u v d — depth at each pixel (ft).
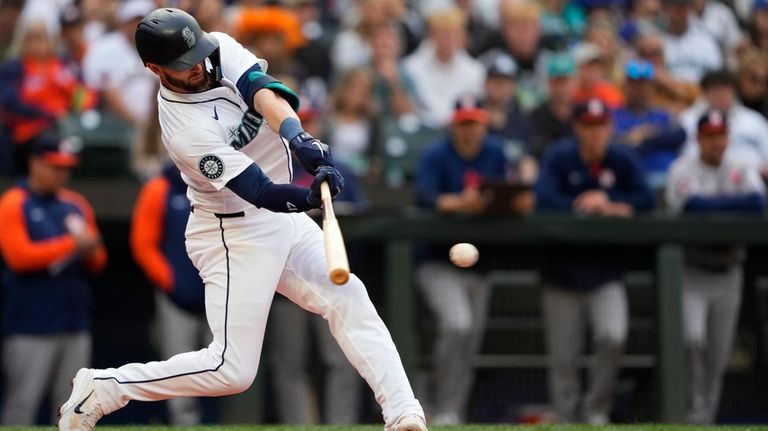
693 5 130.82
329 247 43.62
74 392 50.70
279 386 89.51
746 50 129.49
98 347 99.81
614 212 93.09
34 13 117.70
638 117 111.34
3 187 97.96
